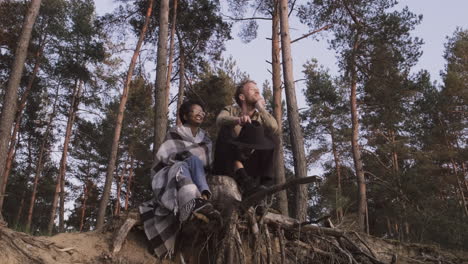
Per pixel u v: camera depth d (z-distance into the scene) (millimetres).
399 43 18125
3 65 22734
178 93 19891
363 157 21406
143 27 18203
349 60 18141
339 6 17422
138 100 21250
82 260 3803
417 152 22672
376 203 20594
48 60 25672
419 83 19016
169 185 3775
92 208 31469
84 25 23984
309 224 4082
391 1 18266
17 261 3578
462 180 24766
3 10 20797
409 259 5074
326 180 23875
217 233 3758
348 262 4191
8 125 9688
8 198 30078
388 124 20406
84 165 32469
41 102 27688
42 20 24859
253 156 3875
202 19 20000
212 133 20969
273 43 15391
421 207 16312
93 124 28719
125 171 30906
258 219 3818
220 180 3871
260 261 3723
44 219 31812
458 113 25188
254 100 4020
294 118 11109
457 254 5688
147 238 3984
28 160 31781
